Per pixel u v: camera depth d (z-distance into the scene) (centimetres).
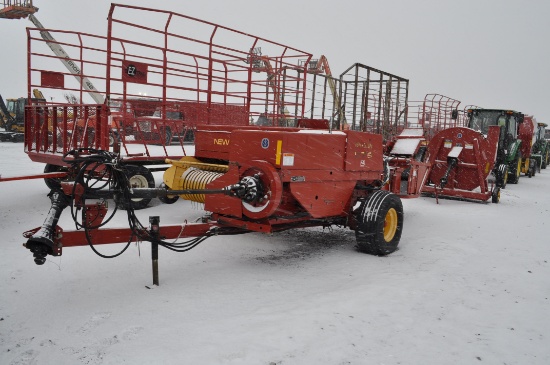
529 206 1080
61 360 295
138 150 1462
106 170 438
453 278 495
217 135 682
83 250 534
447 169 1092
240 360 298
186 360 295
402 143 1037
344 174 562
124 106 758
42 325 345
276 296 421
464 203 1099
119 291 418
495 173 1428
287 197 507
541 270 539
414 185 833
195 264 513
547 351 333
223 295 418
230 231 513
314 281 471
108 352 305
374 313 387
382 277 486
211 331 338
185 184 671
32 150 898
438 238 697
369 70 1234
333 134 538
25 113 896
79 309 374
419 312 395
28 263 482
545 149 2481
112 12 682
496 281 491
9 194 896
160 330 338
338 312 384
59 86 921
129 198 402
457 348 332
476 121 1612
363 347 326
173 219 724
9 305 379
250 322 357
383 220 570
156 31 762
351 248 618
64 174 589
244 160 491
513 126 1598
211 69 870
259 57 1014
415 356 317
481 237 715
